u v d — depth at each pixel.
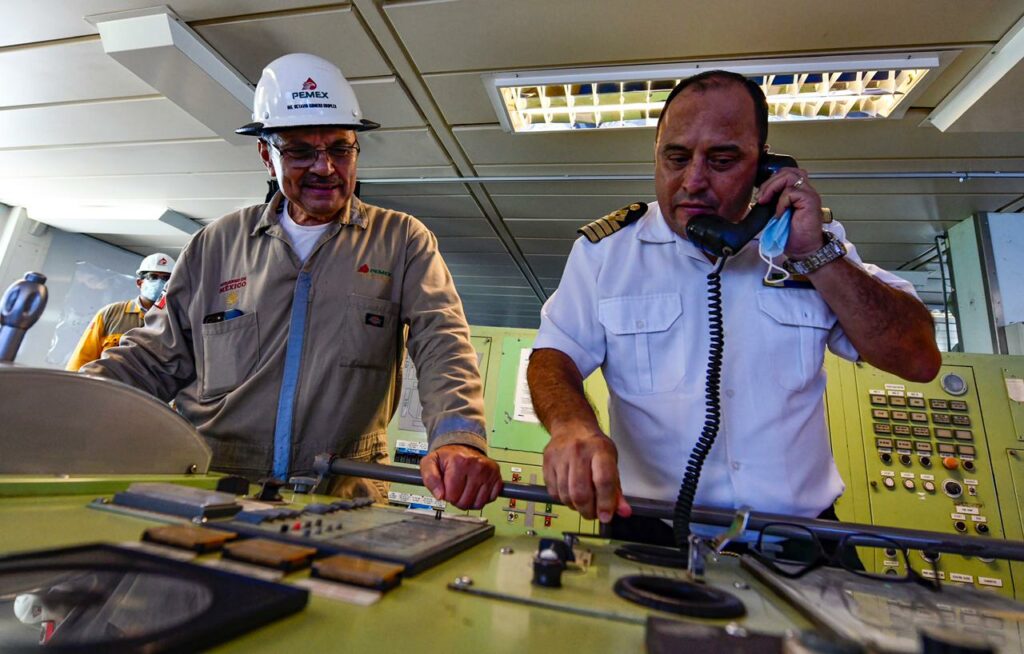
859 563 0.77
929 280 3.62
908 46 1.79
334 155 1.27
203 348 1.28
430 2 1.74
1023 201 2.67
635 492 0.97
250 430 1.18
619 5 1.71
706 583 0.51
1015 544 0.65
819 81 2.02
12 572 0.34
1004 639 0.39
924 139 2.24
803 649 0.30
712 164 0.91
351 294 1.27
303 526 0.54
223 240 1.36
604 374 1.10
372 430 1.28
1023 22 1.67
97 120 2.62
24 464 0.66
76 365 3.38
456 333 1.20
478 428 1.00
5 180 3.40
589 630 0.36
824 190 2.69
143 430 0.79
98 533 0.47
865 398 2.23
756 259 0.99
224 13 1.84
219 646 0.28
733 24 1.75
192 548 0.43
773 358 0.95
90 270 4.29
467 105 2.28
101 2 1.83
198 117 2.39
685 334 0.99
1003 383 2.21
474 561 0.54
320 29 1.89
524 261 4.24
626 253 1.08
